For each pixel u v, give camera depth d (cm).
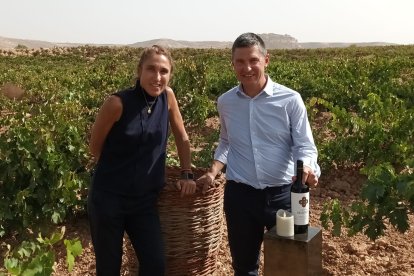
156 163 214
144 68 202
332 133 625
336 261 293
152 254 213
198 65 792
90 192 216
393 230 334
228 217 227
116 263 215
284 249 179
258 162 213
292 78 1142
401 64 1456
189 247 246
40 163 336
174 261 245
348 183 456
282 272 180
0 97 1057
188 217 241
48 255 194
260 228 227
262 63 205
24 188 342
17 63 3312
